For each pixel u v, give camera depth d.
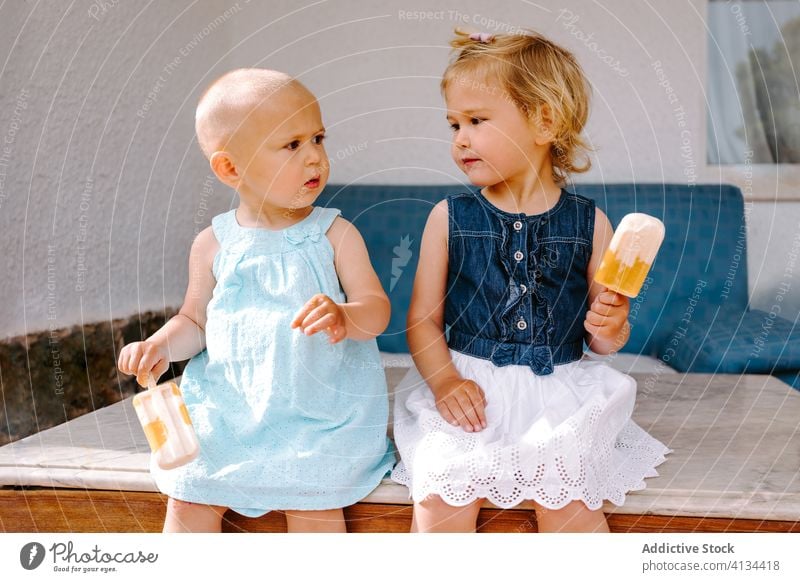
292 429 1.03
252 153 1.05
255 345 1.05
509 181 1.18
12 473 1.06
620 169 2.25
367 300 1.06
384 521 1.00
